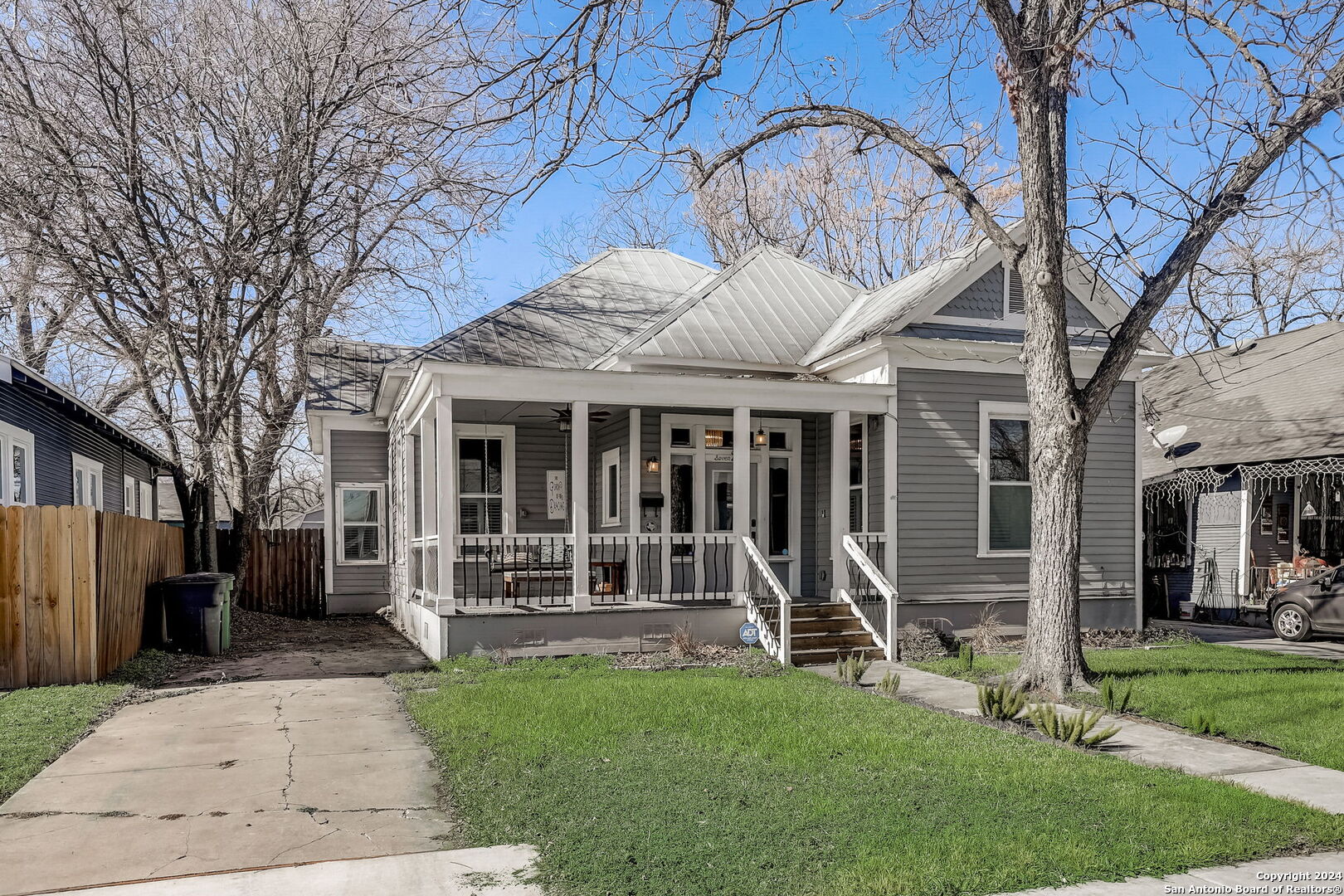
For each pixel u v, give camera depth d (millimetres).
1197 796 5887
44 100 14797
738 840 5094
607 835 5191
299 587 19312
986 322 14398
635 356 14273
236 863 4961
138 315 15859
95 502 17328
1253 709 8703
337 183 16234
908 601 13547
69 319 18109
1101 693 9281
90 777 6625
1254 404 18391
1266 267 11281
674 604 12773
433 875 4750
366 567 18938
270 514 32469
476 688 9609
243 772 6719
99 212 14852
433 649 12125
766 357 15172
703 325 15422
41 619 9945
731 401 12898
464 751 7059
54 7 14383
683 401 12695
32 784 6445
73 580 10062
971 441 14148
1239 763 6945
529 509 16250
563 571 13617
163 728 8180
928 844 5023
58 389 11375
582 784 6141
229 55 15859
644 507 14422
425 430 13648
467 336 15914
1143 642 13852
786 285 17125
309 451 26906
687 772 6410
